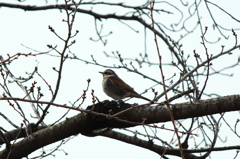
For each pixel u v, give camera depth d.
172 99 12.35
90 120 10.41
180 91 14.39
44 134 10.49
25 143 10.46
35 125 11.41
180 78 12.57
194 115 9.80
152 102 8.84
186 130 13.28
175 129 8.29
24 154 10.46
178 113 9.88
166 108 10.04
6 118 12.78
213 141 12.69
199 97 11.27
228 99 9.56
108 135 13.64
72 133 10.54
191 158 13.41
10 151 10.27
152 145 13.65
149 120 10.18
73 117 10.58
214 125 13.25
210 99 9.76
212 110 9.64
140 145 13.70
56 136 10.48
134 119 10.28
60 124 10.56
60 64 10.77
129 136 13.74
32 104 13.43
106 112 10.41
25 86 13.18
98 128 10.55
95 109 10.45
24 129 11.89
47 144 10.54
